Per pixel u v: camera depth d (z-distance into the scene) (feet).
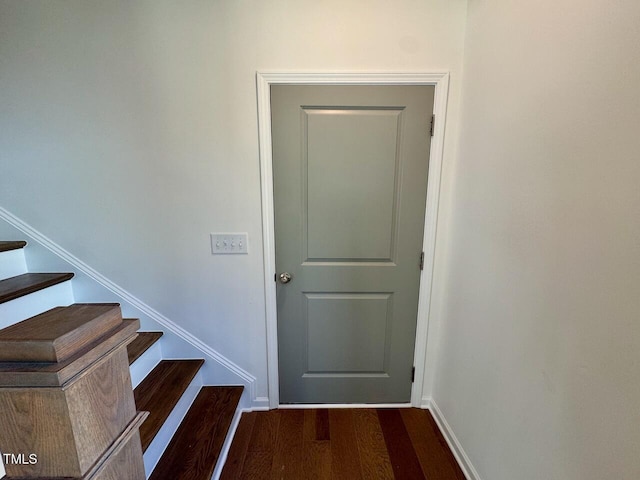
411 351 5.85
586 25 2.57
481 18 4.21
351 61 4.77
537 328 3.18
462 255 4.78
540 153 3.11
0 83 4.71
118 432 1.66
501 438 3.81
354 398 6.00
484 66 4.15
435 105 4.93
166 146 4.99
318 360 5.89
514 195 3.53
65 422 1.35
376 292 5.64
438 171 5.10
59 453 1.40
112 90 4.80
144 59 4.72
